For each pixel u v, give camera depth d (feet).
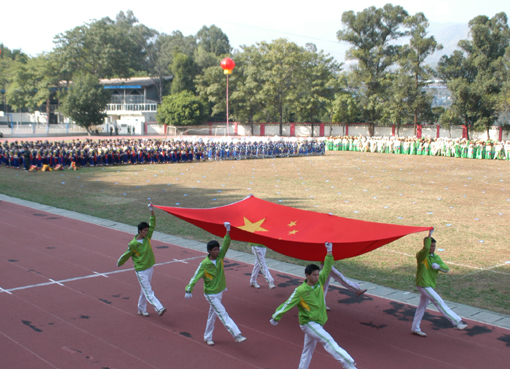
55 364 20.81
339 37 228.63
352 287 28.02
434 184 82.58
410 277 34.32
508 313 27.63
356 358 21.86
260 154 145.18
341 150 181.57
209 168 110.83
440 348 22.98
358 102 231.91
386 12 223.51
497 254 39.58
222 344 23.32
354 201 64.49
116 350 22.39
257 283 33.01
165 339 23.77
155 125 256.73
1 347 22.43
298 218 29.94
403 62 212.02
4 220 52.44
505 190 75.82
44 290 30.73
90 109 223.71
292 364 21.21
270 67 232.12
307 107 230.27
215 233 30.83
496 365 21.17
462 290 31.45
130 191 73.72
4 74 278.05
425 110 220.02
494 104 196.75
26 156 102.68
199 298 30.09
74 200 65.57
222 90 245.24
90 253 39.91
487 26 207.62
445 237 45.16
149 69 337.93
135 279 33.45
